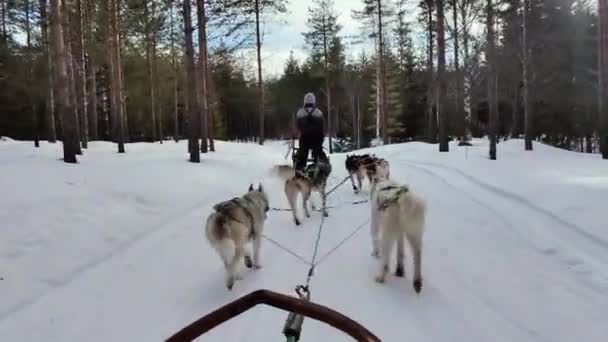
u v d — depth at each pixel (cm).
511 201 861
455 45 2436
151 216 753
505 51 2470
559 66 2809
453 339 382
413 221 481
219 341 379
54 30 1153
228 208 512
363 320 417
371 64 4134
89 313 430
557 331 389
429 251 608
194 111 1360
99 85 3244
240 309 197
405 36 3319
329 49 3428
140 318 425
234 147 2525
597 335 379
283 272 546
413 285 493
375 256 604
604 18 1597
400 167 1556
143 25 2095
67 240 579
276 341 378
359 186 1118
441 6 1950
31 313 421
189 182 1025
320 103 5278
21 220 598
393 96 4119
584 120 3073
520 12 2264
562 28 2753
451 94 2897
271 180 1261
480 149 1994
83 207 697
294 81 5712
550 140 3347
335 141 4178
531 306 436
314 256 597
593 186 851
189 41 1359
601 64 1606
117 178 930
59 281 489
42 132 3378
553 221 695
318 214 866
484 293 470
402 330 397
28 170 927
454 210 834
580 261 532
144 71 3191
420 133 4619
